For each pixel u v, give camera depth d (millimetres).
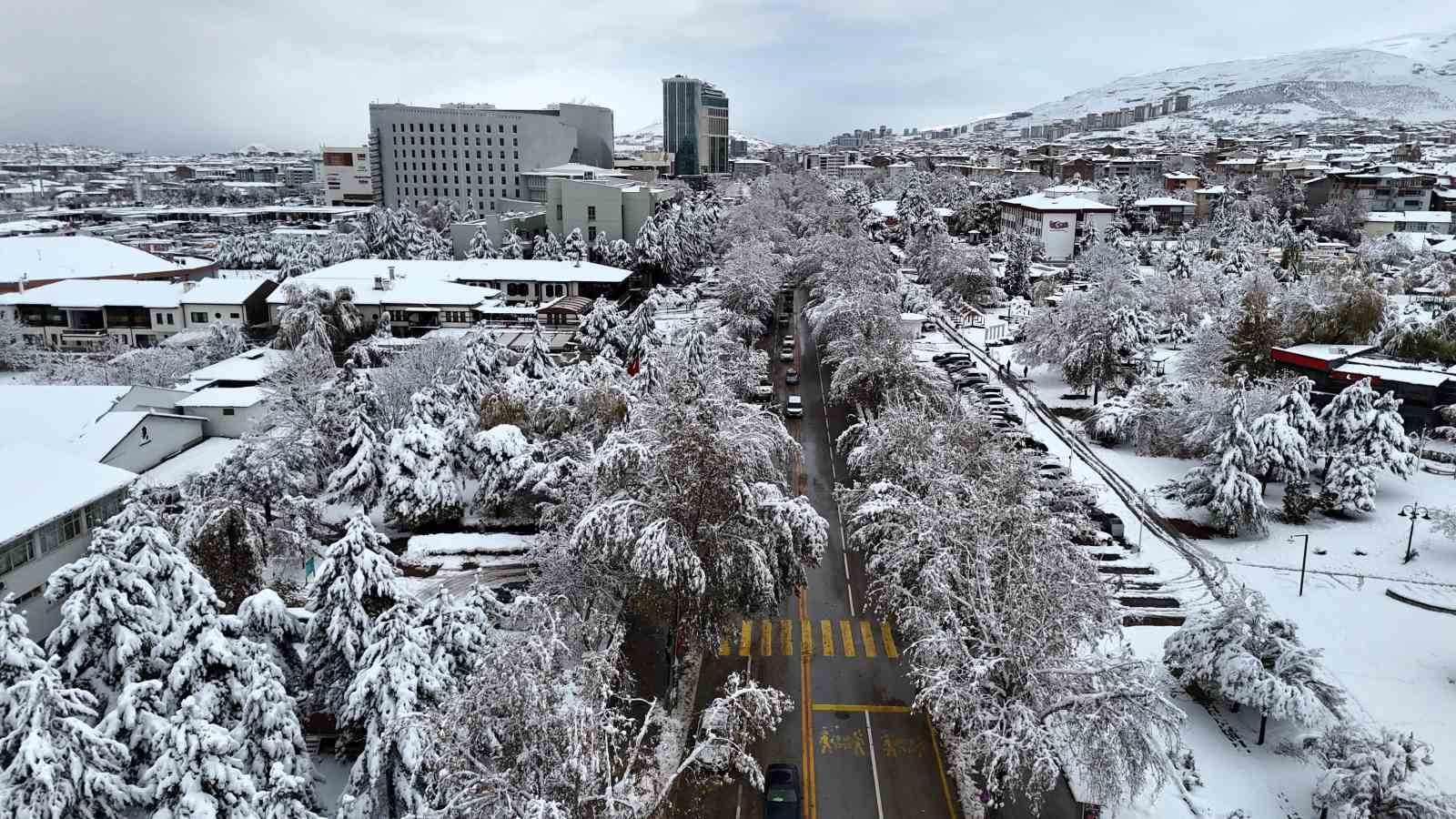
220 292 102750
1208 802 31594
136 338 101375
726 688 29406
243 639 29922
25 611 37188
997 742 27938
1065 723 29906
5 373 83812
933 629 32188
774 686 39312
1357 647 40781
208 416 66438
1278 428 53531
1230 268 116625
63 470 41812
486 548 52188
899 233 186500
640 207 162375
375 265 119875
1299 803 31453
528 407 61438
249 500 47750
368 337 100250
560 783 21984
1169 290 98500
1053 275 135625
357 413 56469
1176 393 64938
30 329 99750
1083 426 70750
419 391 60656
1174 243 155250
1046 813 31828
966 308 111562
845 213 165500
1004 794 32000
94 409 58844
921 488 42750
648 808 32156
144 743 27047
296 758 28984
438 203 195250
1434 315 76688
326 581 32625
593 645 35281
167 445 61688
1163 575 47938
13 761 24109
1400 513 52219
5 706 25406
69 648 28578
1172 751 31000
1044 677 30234
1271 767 33438
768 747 35438
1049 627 31031
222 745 26125
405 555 51812
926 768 34406
